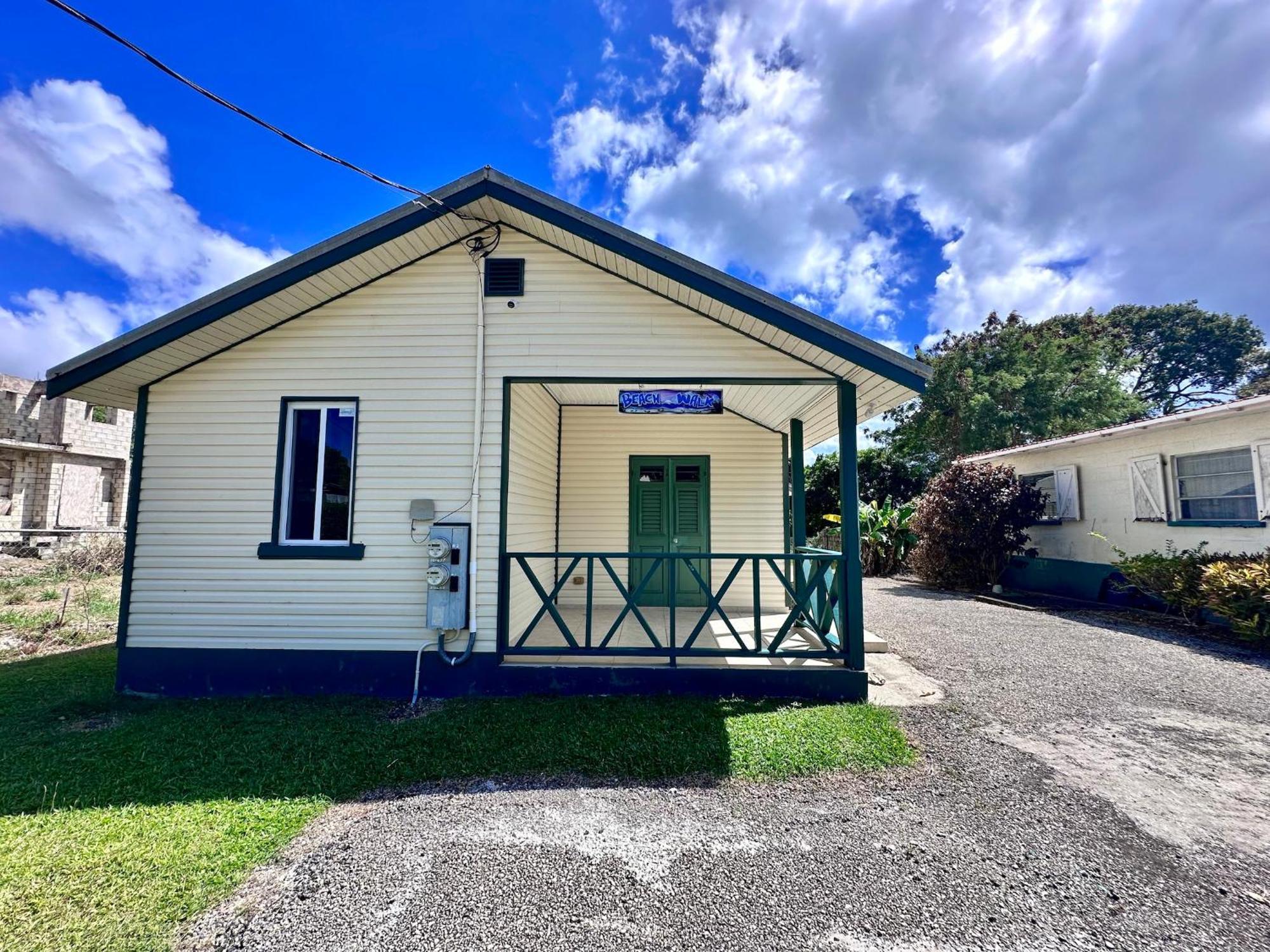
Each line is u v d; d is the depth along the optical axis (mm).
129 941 2258
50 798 3422
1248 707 5133
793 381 5633
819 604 6430
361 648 5469
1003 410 21766
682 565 8781
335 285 5559
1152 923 2396
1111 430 10578
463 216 5484
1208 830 3137
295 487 5738
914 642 7777
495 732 4418
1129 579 9891
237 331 5562
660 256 5074
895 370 5004
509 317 5691
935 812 3324
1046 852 2914
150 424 5688
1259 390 28469
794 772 3836
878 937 2299
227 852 2865
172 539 5582
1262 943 2279
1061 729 4609
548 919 2398
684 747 4168
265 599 5516
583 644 6480
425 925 2359
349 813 3316
